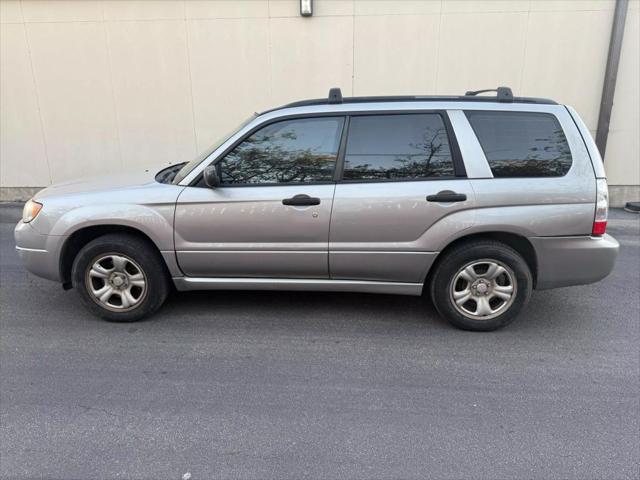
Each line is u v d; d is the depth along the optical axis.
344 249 3.63
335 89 3.76
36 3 7.58
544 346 3.58
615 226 6.82
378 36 7.42
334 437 2.62
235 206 3.63
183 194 3.68
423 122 3.58
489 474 2.35
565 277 3.60
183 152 8.12
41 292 4.61
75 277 3.86
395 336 3.74
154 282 3.85
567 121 3.52
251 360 3.40
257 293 4.55
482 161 3.51
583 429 2.66
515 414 2.80
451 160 3.54
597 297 4.47
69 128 8.15
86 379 3.17
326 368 3.30
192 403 2.92
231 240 3.70
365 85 7.65
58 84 7.95
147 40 7.67
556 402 2.90
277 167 3.66
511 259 3.57
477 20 7.26
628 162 7.66
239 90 7.80
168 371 3.26
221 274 3.85
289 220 3.61
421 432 2.65
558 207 3.47
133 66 7.80
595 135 7.58
